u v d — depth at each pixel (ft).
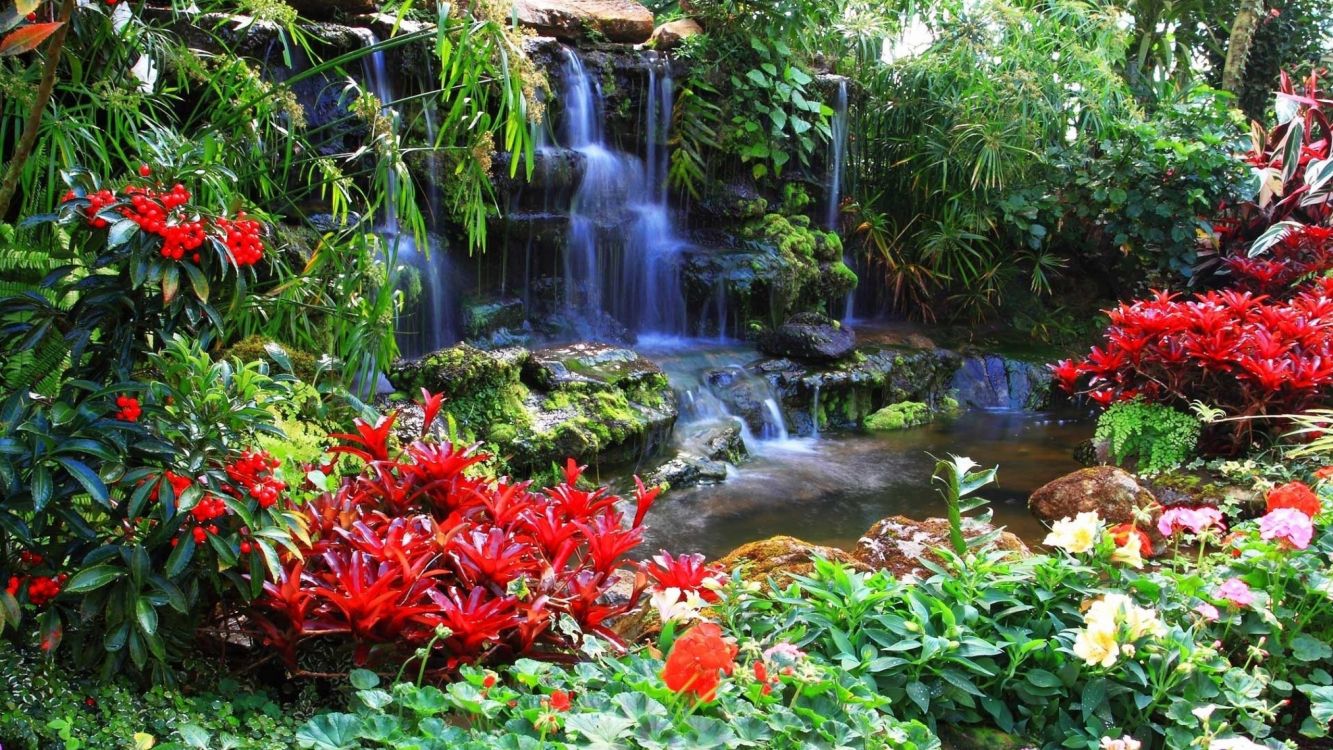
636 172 23.62
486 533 7.92
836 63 28.37
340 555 7.27
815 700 6.32
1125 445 15.46
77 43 9.75
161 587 6.48
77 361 6.61
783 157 25.13
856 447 20.39
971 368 25.23
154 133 9.53
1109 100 28.60
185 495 6.36
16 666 6.35
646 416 17.37
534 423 16.11
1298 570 8.21
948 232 26.84
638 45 23.99
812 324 22.95
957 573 8.18
